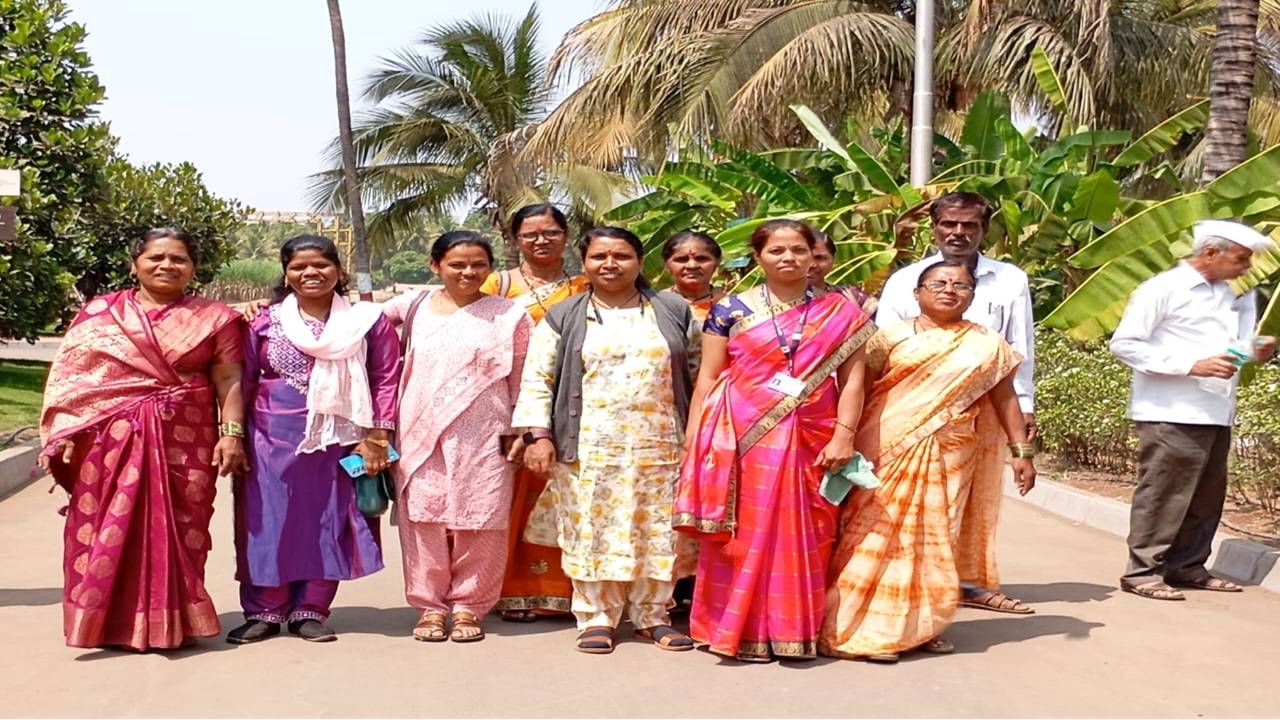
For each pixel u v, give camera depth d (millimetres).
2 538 7738
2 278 14344
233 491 5207
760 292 4980
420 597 5246
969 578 5699
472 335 5195
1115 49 17250
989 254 11938
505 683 4609
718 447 4848
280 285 5320
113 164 19453
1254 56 9438
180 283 5059
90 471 4910
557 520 5184
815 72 16484
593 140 18875
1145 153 11758
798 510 4828
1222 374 5812
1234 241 5891
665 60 17078
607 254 5090
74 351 4938
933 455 5008
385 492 5215
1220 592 6262
